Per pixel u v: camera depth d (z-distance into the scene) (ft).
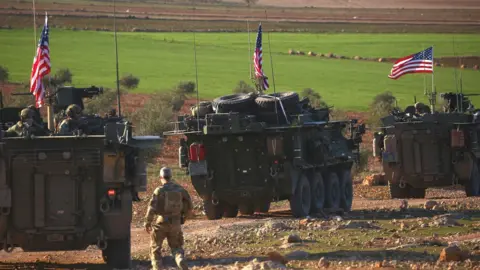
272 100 199.82
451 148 237.66
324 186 216.74
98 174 131.85
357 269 118.21
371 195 271.90
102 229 131.54
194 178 200.75
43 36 173.58
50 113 151.33
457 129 235.20
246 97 201.98
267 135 193.47
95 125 145.38
